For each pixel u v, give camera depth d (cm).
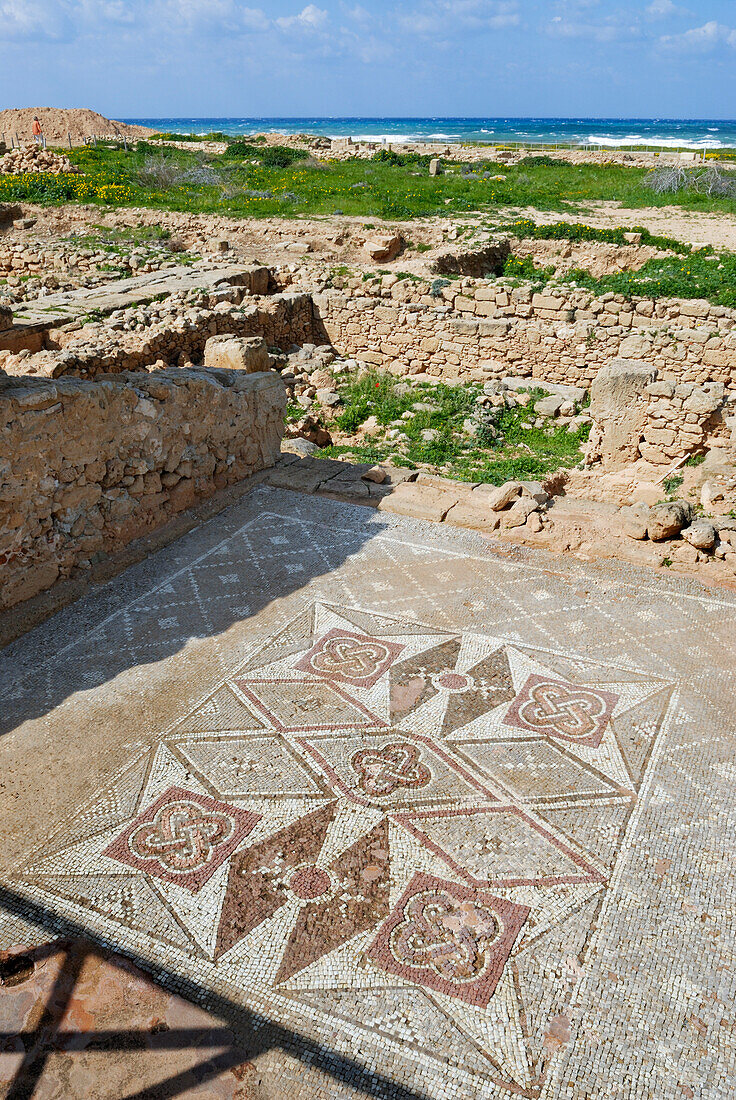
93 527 615
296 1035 293
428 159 3584
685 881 358
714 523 680
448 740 446
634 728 456
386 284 1750
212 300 1560
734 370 1356
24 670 502
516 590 602
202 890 351
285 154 3562
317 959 321
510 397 1468
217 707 470
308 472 819
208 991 308
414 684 493
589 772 423
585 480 1108
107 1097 271
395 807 399
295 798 404
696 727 456
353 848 374
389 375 1593
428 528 703
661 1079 280
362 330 1700
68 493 587
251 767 424
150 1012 300
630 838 381
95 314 1399
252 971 316
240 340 1167
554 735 450
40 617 558
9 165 2706
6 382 547
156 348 1282
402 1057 286
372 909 343
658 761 430
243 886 354
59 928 332
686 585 609
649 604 584
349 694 484
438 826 387
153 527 679
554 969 318
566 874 361
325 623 557
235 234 2272
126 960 320
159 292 1593
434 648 530
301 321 1716
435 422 1350
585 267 2103
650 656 523
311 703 475
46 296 1554
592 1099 273
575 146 4588
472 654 523
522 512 696
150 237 2194
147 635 541
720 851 374
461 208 2519
